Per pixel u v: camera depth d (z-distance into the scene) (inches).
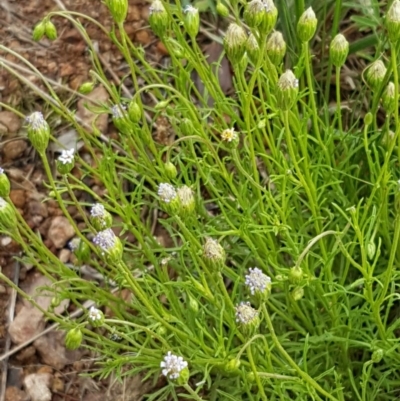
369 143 7.5
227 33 5.9
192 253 6.2
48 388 7.8
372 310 6.2
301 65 6.6
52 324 8.3
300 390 6.4
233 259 8.1
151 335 6.1
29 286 8.5
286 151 8.1
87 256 7.1
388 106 6.5
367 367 7.0
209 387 6.8
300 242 7.2
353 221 5.6
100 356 8.0
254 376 5.4
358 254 7.6
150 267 8.5
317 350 7.4
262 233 7.1
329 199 7.8
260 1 5.6
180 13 7.0
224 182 8.2
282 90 5.6
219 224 7.9
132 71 6.4
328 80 8.1
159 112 7.9
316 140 6.8
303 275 6.0
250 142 6.2
